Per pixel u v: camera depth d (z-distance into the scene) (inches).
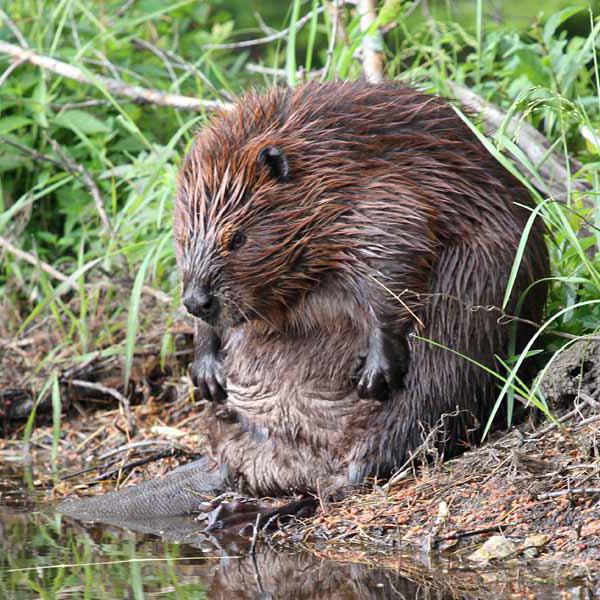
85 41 540.4
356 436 310.0
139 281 381.4
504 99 447.8
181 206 312.7
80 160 508.1
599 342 302.8
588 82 463.8
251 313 309.9
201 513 321.1
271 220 302.5
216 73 476.7
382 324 303.7
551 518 267.1
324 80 425.7
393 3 406.0
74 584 252.4
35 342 448.5
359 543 280.2
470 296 305.0
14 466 384.5
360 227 302.2
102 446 397.1
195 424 398.3
